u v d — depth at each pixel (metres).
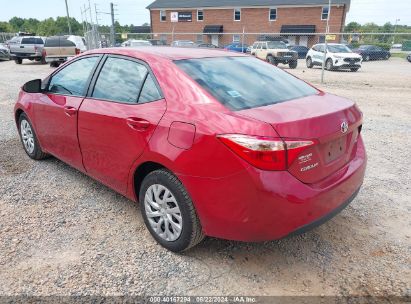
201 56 3.37
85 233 3.30
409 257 3.01
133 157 3.07
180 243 2.89
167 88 2.95
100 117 3.37
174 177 2.80
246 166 2.37
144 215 3.17
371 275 2.79
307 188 2.48
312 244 3.19
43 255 2.98
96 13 23.11
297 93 3.19
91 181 4.40
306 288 2.65
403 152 5.60
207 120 2.58
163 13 48.56
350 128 2.86
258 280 2.73
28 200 3.91
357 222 3.54
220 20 46.47
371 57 33.12
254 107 2.71
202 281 2.71
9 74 17.00
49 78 4.41
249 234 2.50
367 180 4.52
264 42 23.34
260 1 45.00
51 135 4.30
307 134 2.46
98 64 3.71
